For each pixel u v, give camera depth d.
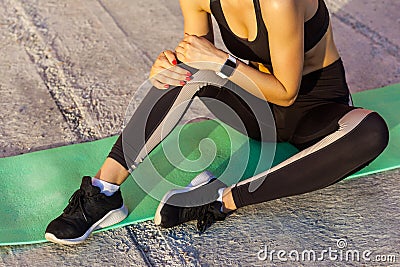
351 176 3.08
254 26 2.63
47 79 4.12
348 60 4.22
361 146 2.65
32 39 4.59
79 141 3.51
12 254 2.73
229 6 2.68
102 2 5.13
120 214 2.84
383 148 2.68
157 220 2.78
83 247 2.76
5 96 3.93
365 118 2.68
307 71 2.90
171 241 2.78
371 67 4.13
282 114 3.01
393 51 4.31
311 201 2.96
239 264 2.65
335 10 4.87
